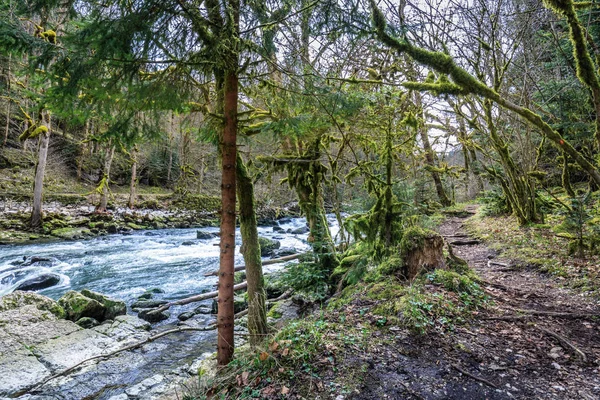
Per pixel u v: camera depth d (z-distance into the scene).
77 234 17.80
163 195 32.09
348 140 7.21
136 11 2.53
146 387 4.61
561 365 3.05
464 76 4.06
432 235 5.41
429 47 5.87
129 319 7.02
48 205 23.50
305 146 8.11
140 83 3.19
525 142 11.16
